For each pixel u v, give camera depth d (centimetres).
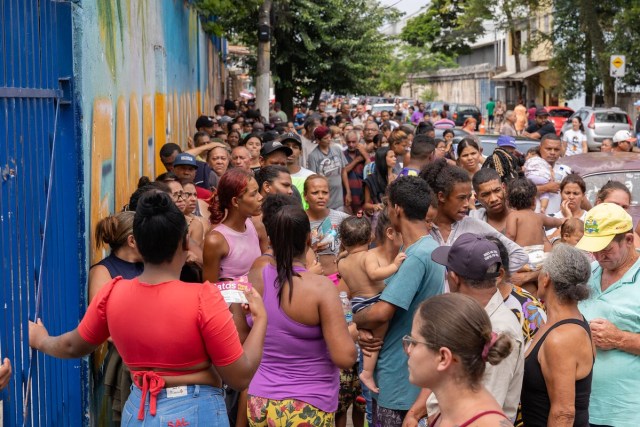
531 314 488
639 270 518
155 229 393
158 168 1155
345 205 1299
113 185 746
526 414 451
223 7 1889
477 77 7369
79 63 574
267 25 2456
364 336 519
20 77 481
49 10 540
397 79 7450
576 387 440
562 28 4031
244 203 644
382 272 601
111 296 405
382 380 524
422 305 326
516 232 725
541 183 1029
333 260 785
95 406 607
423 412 464
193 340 393
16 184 466
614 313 513
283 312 490
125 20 841
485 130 4816
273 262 505
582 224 688
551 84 4766
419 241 511
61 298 550
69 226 566
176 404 396
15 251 459
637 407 503
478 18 5150
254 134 1179
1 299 432
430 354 318
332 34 3397
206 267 645
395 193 516
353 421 702
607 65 3588
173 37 1422
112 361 546
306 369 493
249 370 407
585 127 3453
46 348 432
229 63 4016
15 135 467
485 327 316
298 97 3606
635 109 4050
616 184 723
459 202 595
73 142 567
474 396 318
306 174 1023
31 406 474
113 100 753
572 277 436
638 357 504
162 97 1216
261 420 498
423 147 891
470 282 427
